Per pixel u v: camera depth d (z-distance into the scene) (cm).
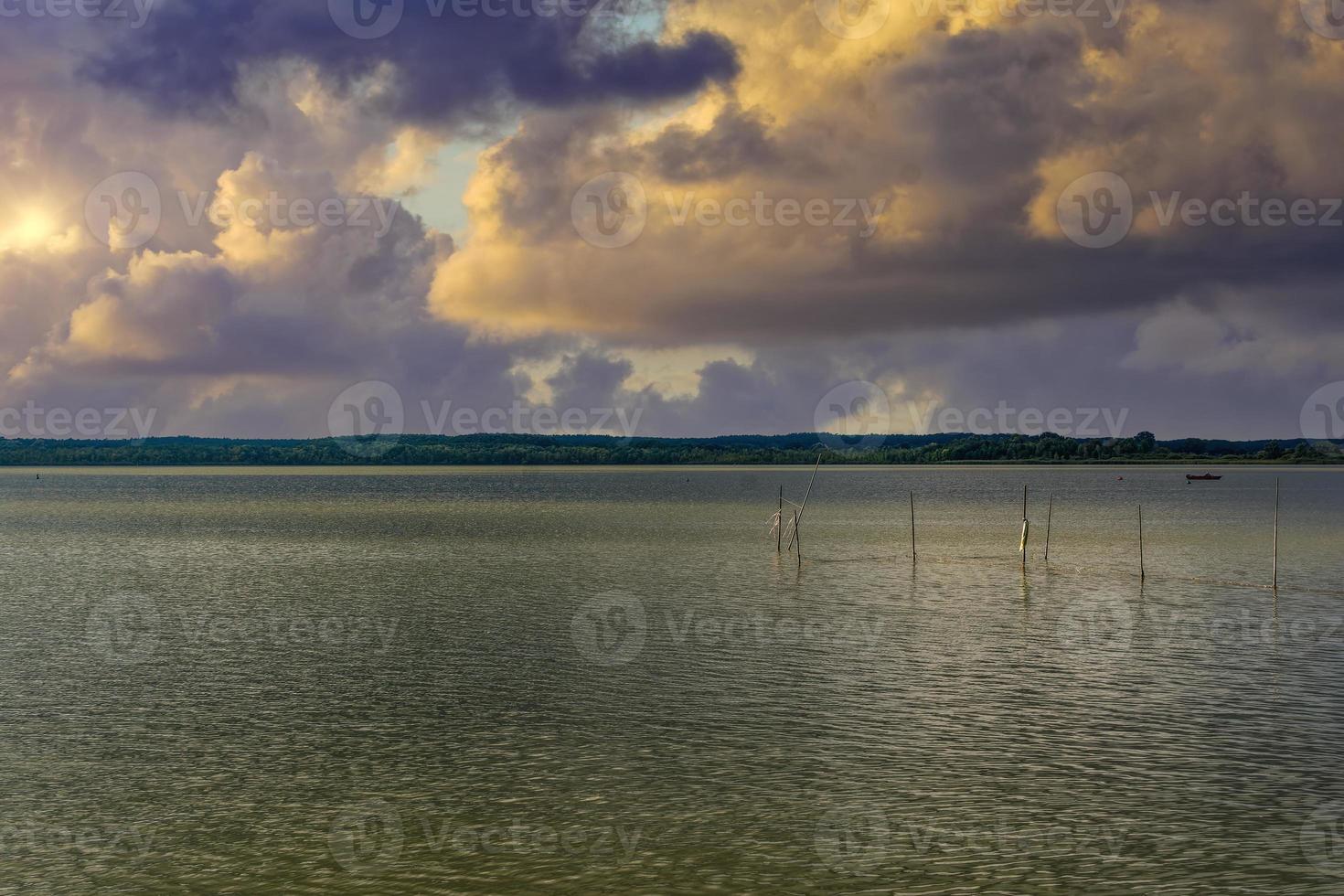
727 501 18000
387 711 3606
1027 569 7694
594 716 3541
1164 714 3538
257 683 4025
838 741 3250
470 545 9700
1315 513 13888
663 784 2894
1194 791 2823
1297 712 3556
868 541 9956
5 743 3266
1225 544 9600
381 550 9219
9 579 7338
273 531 11456
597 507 16275
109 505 17338
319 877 2369
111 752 3167
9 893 2289
